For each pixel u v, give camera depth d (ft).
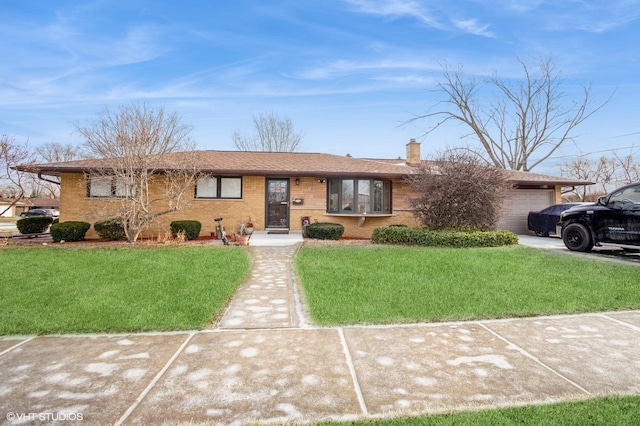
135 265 23.40
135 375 9.99
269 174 44.16
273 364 10.72
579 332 13.52
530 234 50.88
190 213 43.78
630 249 31.42
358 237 45.75
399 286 19.26
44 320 13.93
